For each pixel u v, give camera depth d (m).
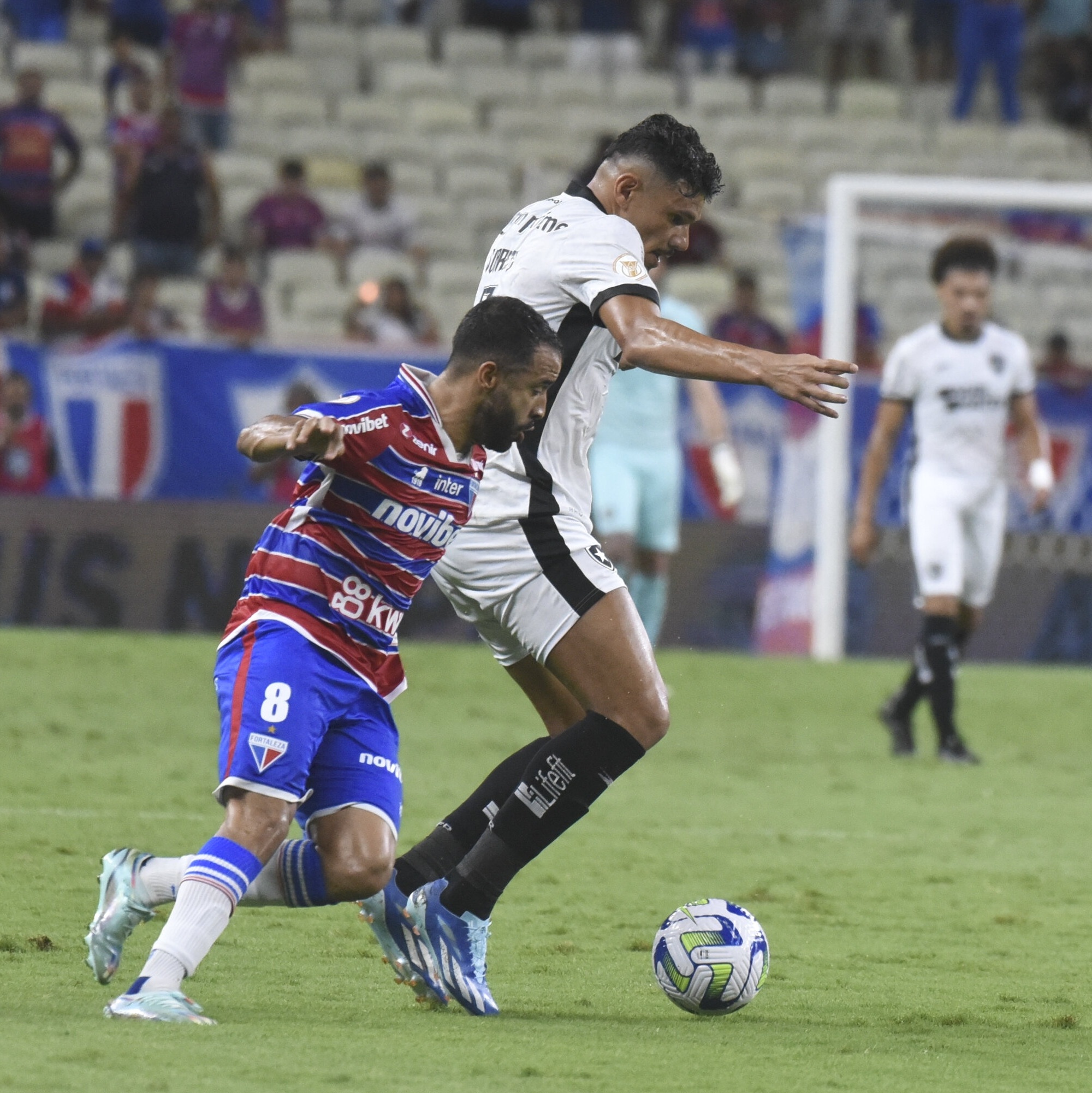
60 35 69.12
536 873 21.80
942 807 28.86
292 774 13.36
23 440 47.88
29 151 58.84
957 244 33.34
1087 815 28.56
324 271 61.34
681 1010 14.77
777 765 33.06
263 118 69.50
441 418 13.76
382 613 13.91
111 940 13.73
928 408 33.44
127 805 24.95
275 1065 11.60
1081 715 42.56
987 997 15.75
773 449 52.62
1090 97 77.94
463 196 69.38
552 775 14.86
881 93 77.44
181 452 49.06
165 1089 10.72
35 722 33.03
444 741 33.16
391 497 13.65
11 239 55.03
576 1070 12.05
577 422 15.70
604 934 18.25
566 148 72.38
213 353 49.19
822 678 46.31
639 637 15.35
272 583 13.77
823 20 78.69
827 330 51.62
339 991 14.98
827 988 16.03
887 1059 12.98
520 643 16.14
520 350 13.61
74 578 48.44
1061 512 54.09
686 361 14.44
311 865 13.86
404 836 23.56
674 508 38.16
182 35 64.38
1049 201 51.41
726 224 68.31
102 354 48.50
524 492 15.54
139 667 41.41
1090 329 60.09
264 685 13.41
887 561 53.25
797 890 21.36
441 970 14.33
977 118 78.75
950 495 33.56
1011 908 20.72
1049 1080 12.43
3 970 14.91
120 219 59.84
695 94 75.50
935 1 76.19
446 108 71.81
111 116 62.62
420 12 76.06
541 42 75.94
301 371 49.75
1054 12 78.69
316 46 73.06
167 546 48.97
